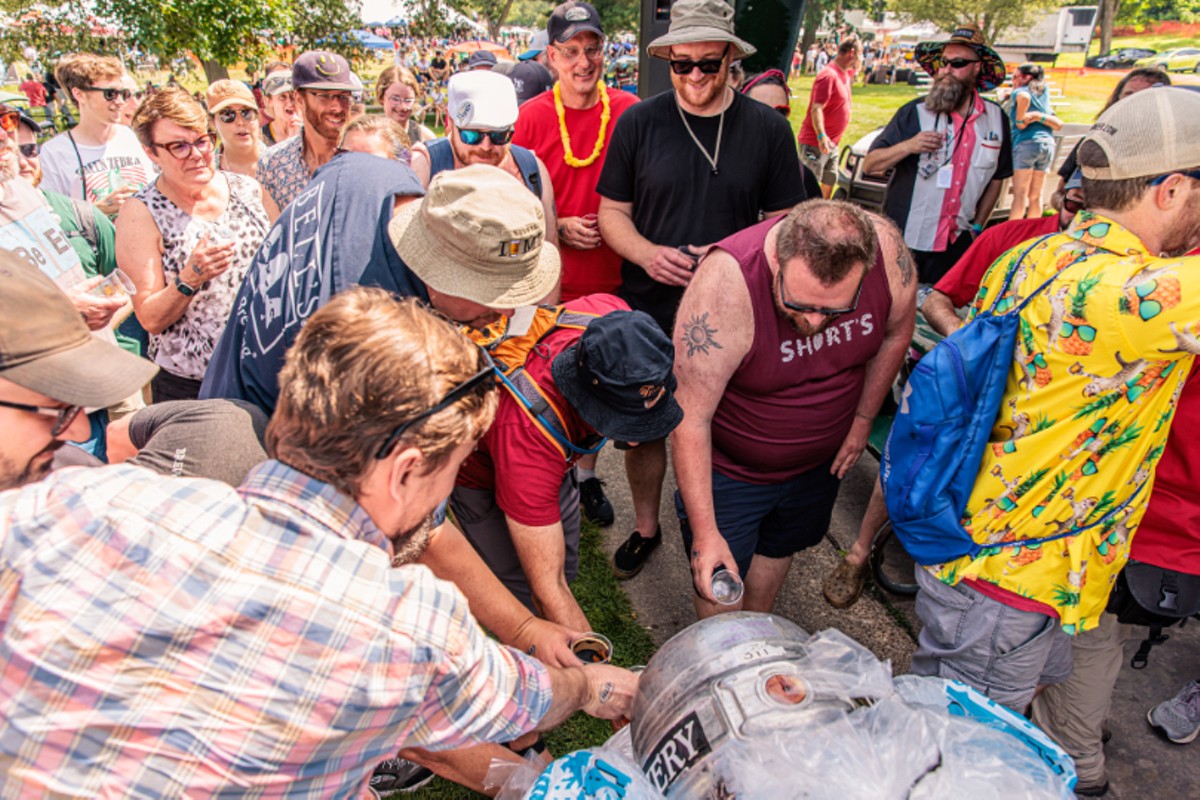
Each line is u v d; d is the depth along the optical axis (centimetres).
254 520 97
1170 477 188
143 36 1145
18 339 109
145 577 91
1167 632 280
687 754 140
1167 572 191
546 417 172
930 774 125
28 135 379
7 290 109
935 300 274
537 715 122
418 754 182
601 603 296
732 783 128
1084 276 156
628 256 306
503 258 163
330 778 102
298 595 94
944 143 376
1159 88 155
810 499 244
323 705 93
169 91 254
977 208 399
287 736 93
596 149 345
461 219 161
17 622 89
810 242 175
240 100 388
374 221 180
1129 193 154
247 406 167
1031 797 124
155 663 89
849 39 515
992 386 173
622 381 158
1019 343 170
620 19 2169
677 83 282
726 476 234
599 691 161
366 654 95
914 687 158
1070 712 212
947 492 181
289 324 175
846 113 536
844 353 210
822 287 178
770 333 201
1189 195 152
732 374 210
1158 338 145
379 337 101
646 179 297
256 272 185
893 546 324
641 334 161
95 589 90
